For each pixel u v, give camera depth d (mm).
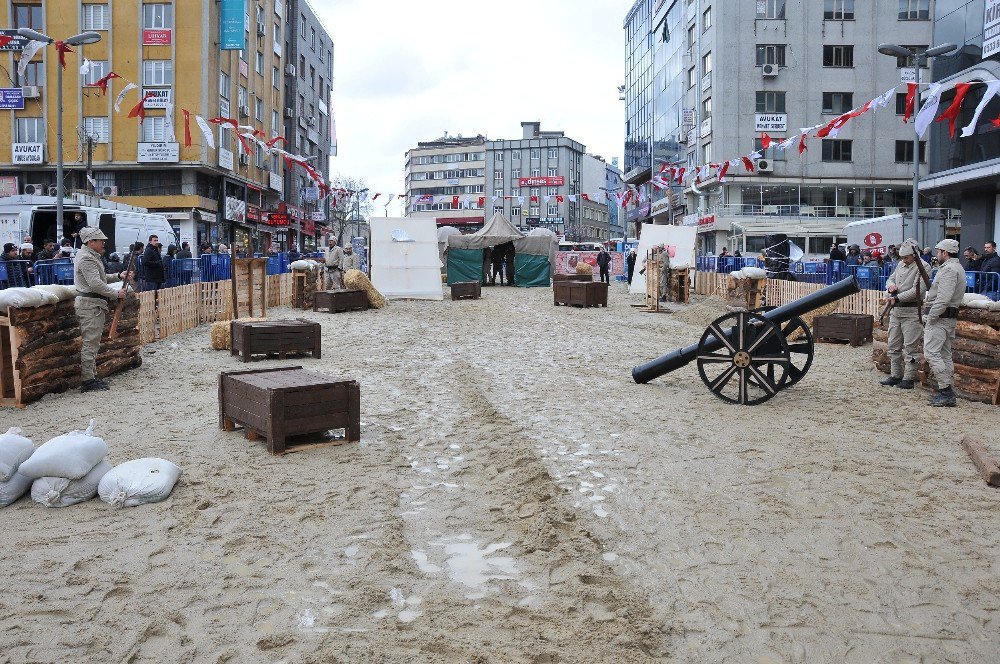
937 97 13359
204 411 8250
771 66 47375
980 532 4961
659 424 7938
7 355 8523
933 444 7160
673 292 26062
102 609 3797
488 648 3494
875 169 48031
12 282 14125
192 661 3367
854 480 6016
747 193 48531
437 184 128875
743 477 6078
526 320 19828
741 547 4695
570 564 4434
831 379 10875
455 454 6766
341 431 7422
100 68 38094
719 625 3750
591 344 14961
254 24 45875
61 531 4785
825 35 47906
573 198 53219
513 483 5938
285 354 12586
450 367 11734
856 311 17453
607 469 6277
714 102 48625
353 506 5332
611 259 44500
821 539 4828
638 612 3836
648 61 67062
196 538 4715
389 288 26219
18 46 37375
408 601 3973
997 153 23188
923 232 27484
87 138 35031
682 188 56750
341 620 3742
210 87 38844
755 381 9320
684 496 5625
